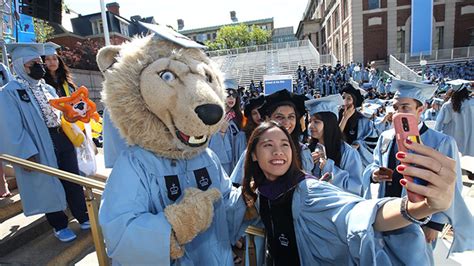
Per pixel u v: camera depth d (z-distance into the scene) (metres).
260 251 1.96
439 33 28.66
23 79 2.98
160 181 1.54
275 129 1.64
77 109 3.01
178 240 1.33
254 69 32.41
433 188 1.01
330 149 2.90
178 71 1.52
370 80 21.70
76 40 26.86
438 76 22.00
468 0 27.70
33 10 6.84
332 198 1.48
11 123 2.76
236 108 3.89
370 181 2.69
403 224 1.16
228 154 3.50
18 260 2.74
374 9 28.78
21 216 3.39
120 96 1.55
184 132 1.47
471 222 1.95
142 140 1.56
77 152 3.49
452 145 2.29
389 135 2.62
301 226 1.57
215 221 1.65
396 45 28.78
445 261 2.72
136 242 1.28
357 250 1.27
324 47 49.84
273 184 1.67
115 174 1.47
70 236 3.08
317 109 2.92
